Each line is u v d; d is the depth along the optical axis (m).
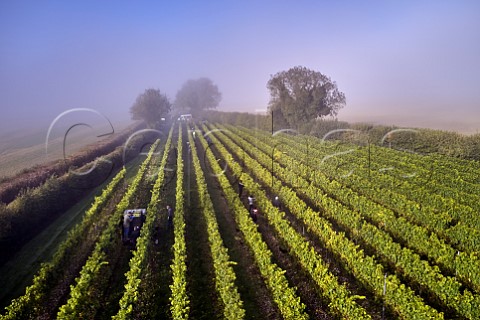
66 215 24.17
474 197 22.17
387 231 18.83
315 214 19.50
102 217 22.77
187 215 22.84
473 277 13.13
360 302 13.33
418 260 13.90
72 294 12.16
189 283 14.69
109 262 16.50
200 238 19.33
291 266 16.30
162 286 14.59
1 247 16.80
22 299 12.08
